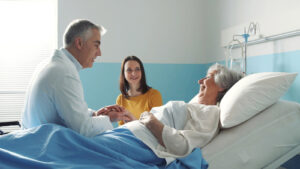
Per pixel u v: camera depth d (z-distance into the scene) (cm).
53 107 146
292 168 211
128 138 143
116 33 389
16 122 262
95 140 135
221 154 149
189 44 407
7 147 116
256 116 160
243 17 297
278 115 157
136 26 394
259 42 269
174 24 404
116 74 389
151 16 397
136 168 128
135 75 279
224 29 331
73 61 168
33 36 414
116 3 388
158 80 401
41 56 414
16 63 409
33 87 149
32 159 110
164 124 162
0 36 406
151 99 278
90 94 382
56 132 126
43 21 416
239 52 306
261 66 269
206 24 397
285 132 155
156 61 399
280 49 242
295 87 227
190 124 160
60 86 143
